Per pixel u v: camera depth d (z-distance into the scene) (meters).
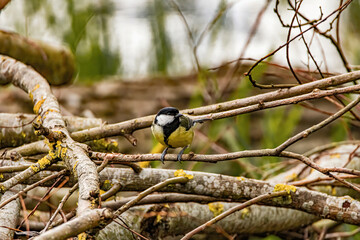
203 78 10.21
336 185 8.00
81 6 11.65
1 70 9.02
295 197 6.48
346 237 9.25
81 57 12.00
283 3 10.05
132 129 7.39
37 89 8.03
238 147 9.99
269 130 9.88
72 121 8.41
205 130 10.97
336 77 6.52
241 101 7.11
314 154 9.51
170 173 6.57
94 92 12.84
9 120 8.10
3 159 6.83
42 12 11.21
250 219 7.66
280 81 12.66
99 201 4.73
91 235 4.65
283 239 8.78
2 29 9.62
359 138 12.38
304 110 12.77
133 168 6.43
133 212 7.06
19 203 6.43
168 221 7.21
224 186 6.53
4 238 5.65
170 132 7.12
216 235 8.33
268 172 8.94
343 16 11.34
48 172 6.57
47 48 10.48
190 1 11.66
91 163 5.35
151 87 13.08
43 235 3.74
